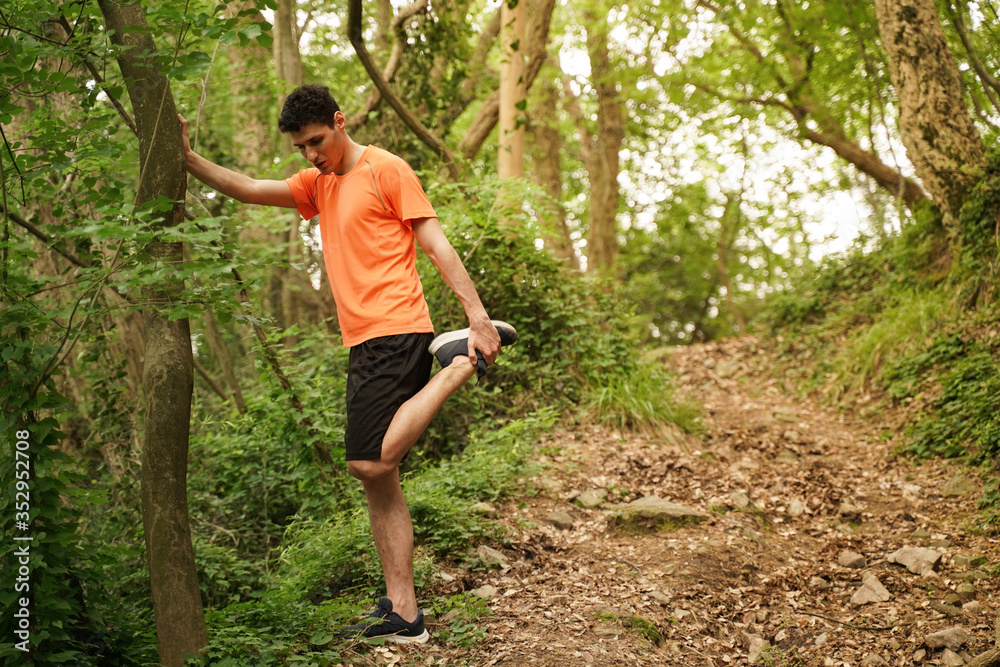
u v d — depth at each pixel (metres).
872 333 7.68
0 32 2.55
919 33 7.35
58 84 2.65
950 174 7.27
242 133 8.30
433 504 3.97
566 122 17.09
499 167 7.75
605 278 7.40
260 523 5.00
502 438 5.39
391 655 2.78
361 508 4.08
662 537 4.24
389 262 2.63
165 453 2.35
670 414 6.15
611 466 5.29
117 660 2.60
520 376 6.38
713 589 3.67
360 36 6.08
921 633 3.20
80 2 2.60
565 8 14.30
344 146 2.69
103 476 4.27
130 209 2.19
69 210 3.78
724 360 9.35
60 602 2.37
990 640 3.01
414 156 7.87
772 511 4.81
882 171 11.31
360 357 2.64
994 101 7.25
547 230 6.80
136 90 2.43
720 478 5.25
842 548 4.30
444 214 6.28
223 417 6.21
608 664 2.83
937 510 4.72
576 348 6.44
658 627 3.22
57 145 2.86
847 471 5.50
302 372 5.77
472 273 6.48
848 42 10.08
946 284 7.46
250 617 2.90
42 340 3.00
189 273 2.22
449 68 9.29
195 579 2.40
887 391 6.89
